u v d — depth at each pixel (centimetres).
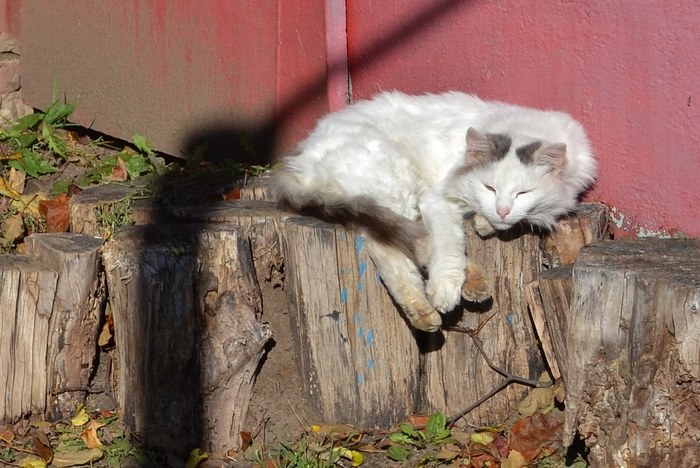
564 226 503
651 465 425
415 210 511
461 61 579
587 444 445
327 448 480
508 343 507
